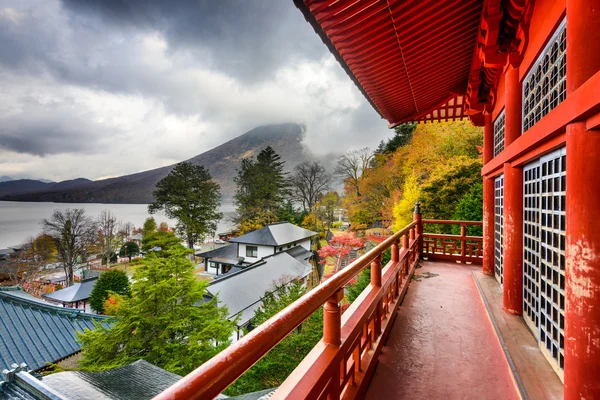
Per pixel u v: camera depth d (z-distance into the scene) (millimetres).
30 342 9180
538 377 2258
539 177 2713
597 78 1342
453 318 3625
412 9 2416
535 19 2611
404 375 2482
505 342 2770
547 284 2521
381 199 23531
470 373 2523
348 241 21312
